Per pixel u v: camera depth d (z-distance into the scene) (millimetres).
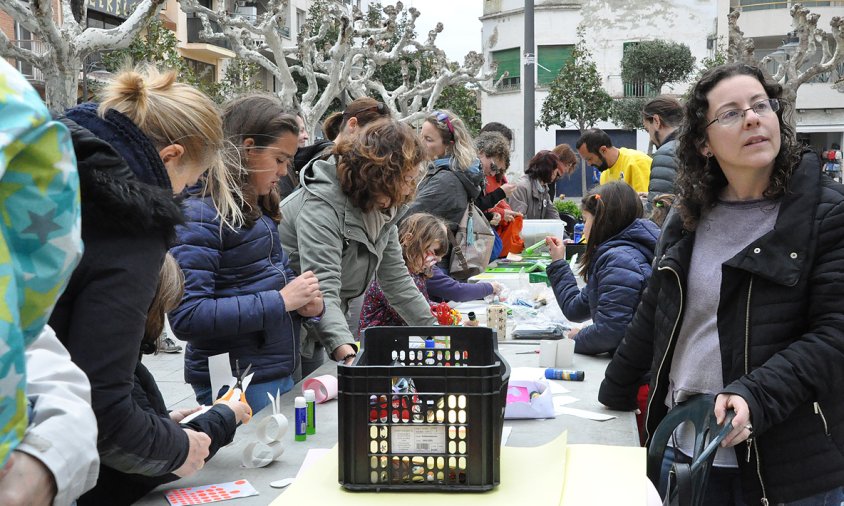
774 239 2092
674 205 2404
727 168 2207
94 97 1827
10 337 915
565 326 3904
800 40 18359
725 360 2178
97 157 1453
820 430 2064
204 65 29844
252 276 2543
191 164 1793
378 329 2049
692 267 2295
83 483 1185
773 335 2098
